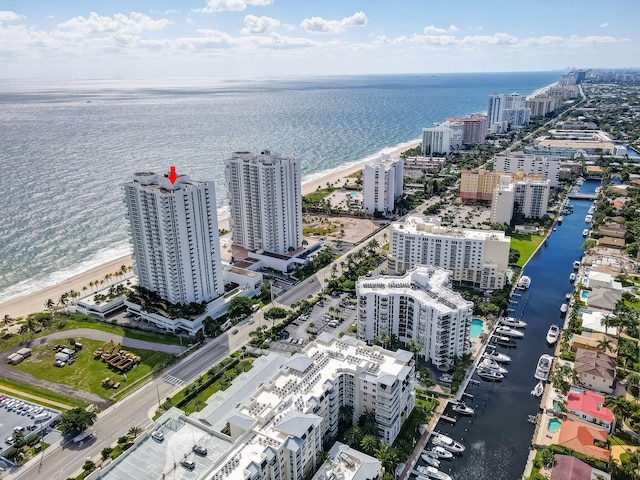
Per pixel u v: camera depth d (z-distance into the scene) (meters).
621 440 186.25
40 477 173.75
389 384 178.25
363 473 155.25
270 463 148.50
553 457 171.38
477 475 175.25
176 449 155.62
